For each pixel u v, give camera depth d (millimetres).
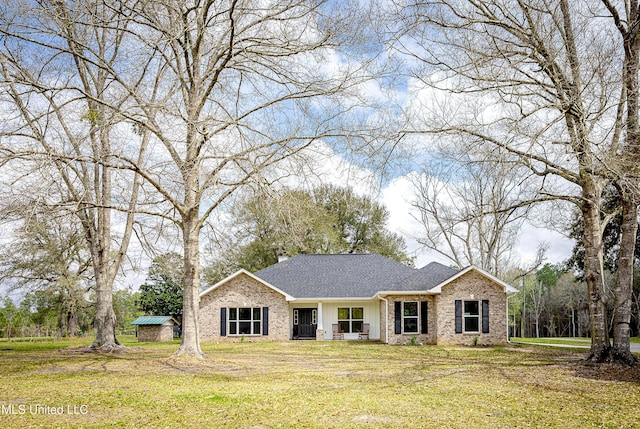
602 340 17359
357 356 20422
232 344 27891
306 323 32688
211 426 8383
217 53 18219
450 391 11781
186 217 18312
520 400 10695
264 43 17203
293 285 32906
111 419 8883
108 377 14227
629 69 14750
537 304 65562
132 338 45250
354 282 32906
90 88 22297
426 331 27422
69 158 14727
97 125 15617
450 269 31031
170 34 16219
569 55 14211
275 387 12281
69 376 14492
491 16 15805
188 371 15531
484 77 14531
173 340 37906
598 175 14992
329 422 8656
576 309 61031
